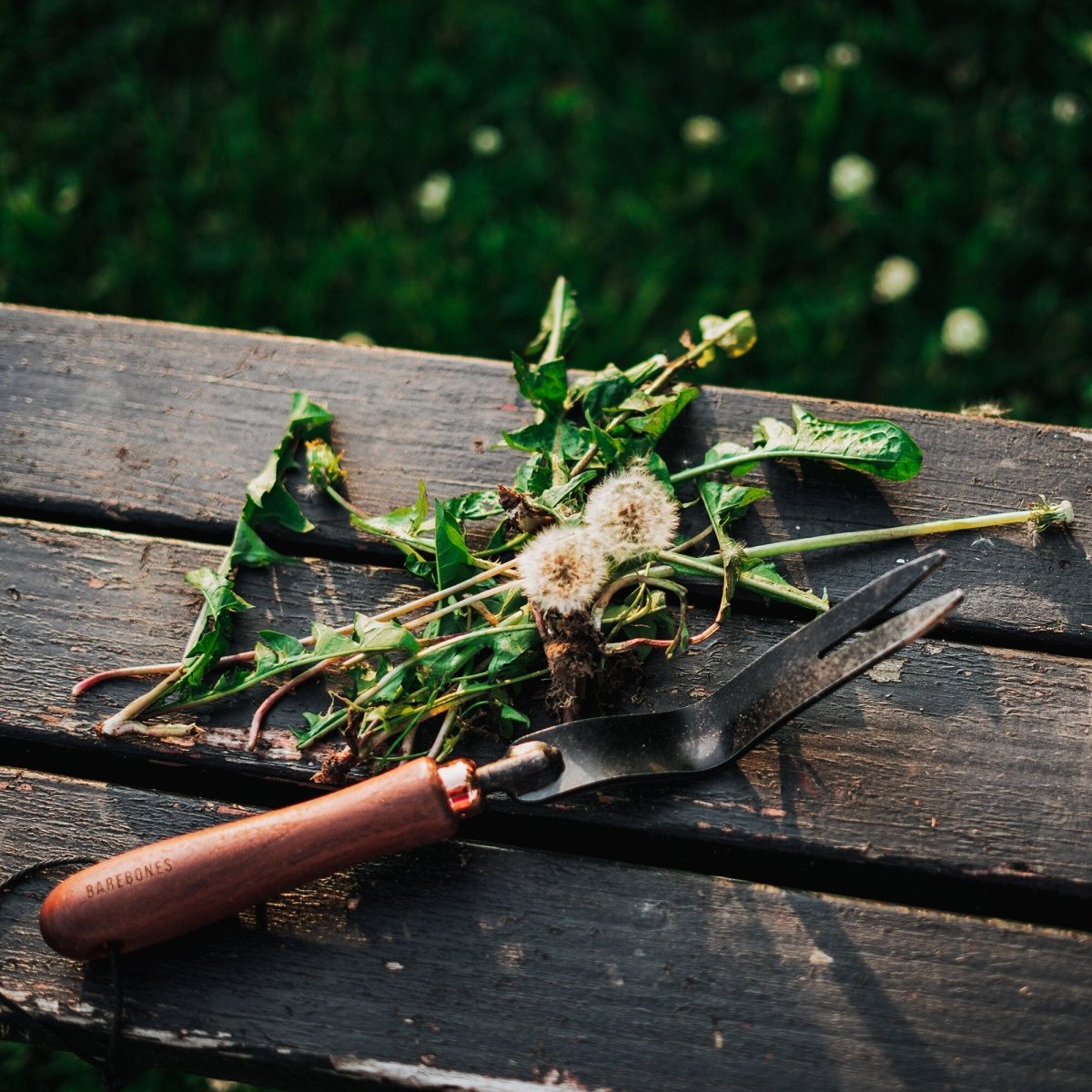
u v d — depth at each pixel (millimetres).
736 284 1318
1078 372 1245
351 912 804
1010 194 1312
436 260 1327
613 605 829
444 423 884
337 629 843
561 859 809
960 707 821
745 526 856
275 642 826
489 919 802
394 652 831
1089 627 833
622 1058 786
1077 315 1266
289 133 1394
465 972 796
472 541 857
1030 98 1366
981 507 855
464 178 1389
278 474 871
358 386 893
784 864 817
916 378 1261
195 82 1452
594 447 840
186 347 902
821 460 865
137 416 890
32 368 900
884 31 1404
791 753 817
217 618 833
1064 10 1385
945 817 807
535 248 1334
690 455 872
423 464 877
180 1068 805
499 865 808
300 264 1351
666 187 1361
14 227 1315
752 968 793
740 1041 787
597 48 1442
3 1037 808
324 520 868
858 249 1316
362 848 778
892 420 875
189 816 821
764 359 1285
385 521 838
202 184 1368
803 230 1329
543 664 826
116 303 1329
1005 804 808
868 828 807
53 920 775
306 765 825
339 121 1409
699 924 799
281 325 1325
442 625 829
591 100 1415
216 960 800
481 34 1462
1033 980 789
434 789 775
